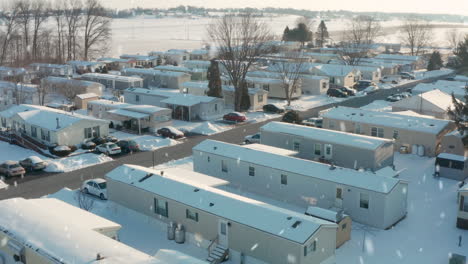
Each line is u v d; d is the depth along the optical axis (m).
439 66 113.56
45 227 23.39
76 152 46.06
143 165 41.84
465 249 26.84
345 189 30.66
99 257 20.19
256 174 35.25
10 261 23.31
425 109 56.28
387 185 29.67
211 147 38.59
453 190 36.22
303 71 84.38
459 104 42.03
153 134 52.94
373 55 126.56
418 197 34.94
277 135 43.53
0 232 23.67
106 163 42.53
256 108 67.25
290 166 33.88
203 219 26.50
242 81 64.62
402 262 25.34
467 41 111.25
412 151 45.38
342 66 86.19
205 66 98.88
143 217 30.23
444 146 42.44
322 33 164.50
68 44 118.56
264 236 23.73
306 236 22.83
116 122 55.19
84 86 70.62
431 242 27.77
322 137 41.06
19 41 118.62
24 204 26.80
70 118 48.44
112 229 24.56
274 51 90.25
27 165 40.41
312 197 32.41
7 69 78.06
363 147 38.38
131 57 114.19
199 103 60.12
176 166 41.53
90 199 33.50
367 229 29.52
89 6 119.56
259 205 26.17
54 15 125.75
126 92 68.75
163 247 26.95
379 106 67.94
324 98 75.69
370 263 25.22
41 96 70.12
